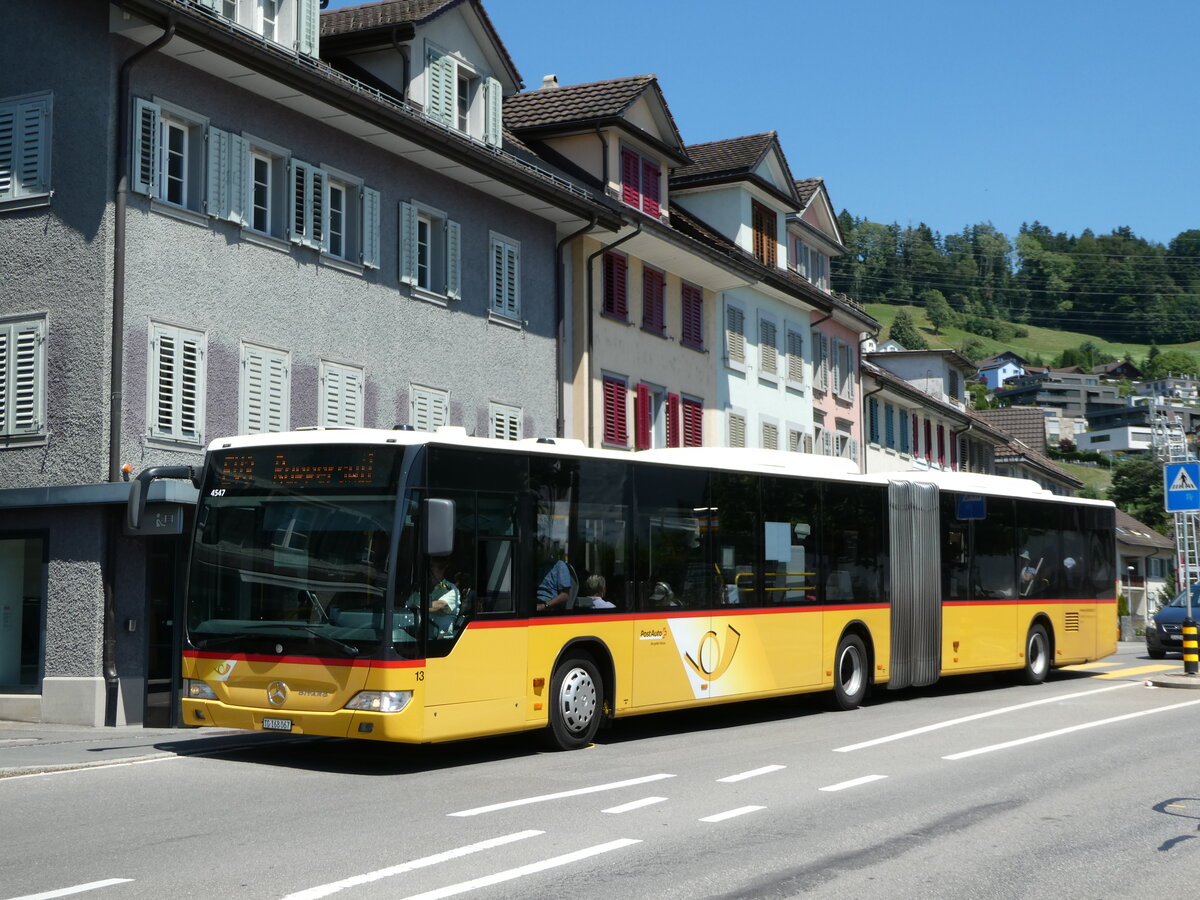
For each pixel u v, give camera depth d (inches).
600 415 1149.1
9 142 735.7
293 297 819.4
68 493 693.3
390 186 908.0
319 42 906.1
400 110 860.0
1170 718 684.7
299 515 498.9
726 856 335.9
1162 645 1248.8
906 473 857.5
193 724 509.0
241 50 745.6
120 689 699.4
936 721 675.4
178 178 757.3
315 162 843.4
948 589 840.9
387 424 892.6
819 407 1717.5
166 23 700.0
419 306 928.3
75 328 708.7
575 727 564.4
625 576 596.1
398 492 486.6
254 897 287.4
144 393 715.4
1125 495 4473.4
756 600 682.8
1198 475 866.1
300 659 486.0
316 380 834.8
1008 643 894.4
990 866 327.0
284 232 816.3
